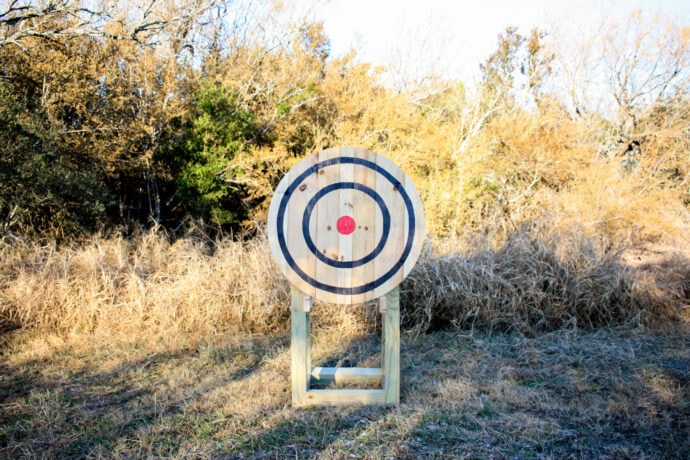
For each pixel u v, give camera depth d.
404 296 5.83
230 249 6.98
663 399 3.87
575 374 4.40
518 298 5.77
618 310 5.96
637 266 7.62
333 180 3.69
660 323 5.80
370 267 3.70
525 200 12.20
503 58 18.09
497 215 8.79
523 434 3.35
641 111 16.42
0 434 3.37
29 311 5.69
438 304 5.86
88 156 9.77
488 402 3.85
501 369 4.53
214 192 11.87
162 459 3.06
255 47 16.12
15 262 6.55
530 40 17.89
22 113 8.65
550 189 12.12
